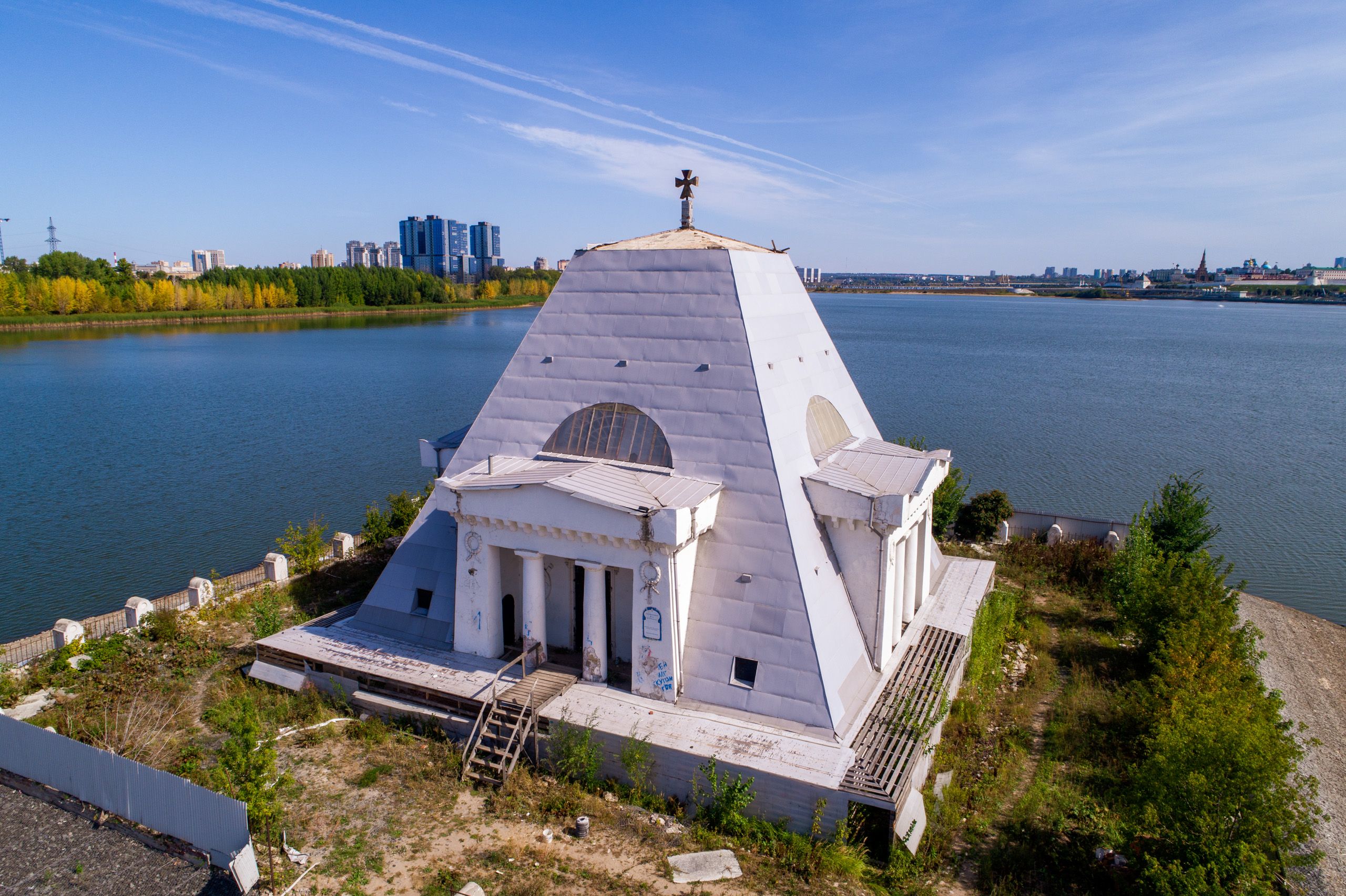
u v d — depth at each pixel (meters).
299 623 36.12
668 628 27.28
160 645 33.72
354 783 24.92
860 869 22.09
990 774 27.61
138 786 21.95
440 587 32.44
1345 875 23.73
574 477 28.34
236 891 20.09
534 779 25.55
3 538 56.88
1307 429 100.69
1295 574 54.16
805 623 27.05
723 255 31.17
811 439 32.25
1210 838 21.34
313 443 86.38
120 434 89.50
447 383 126.50
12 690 28.95
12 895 19.89
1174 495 48.19
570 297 33.03
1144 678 34.66
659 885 21.09
